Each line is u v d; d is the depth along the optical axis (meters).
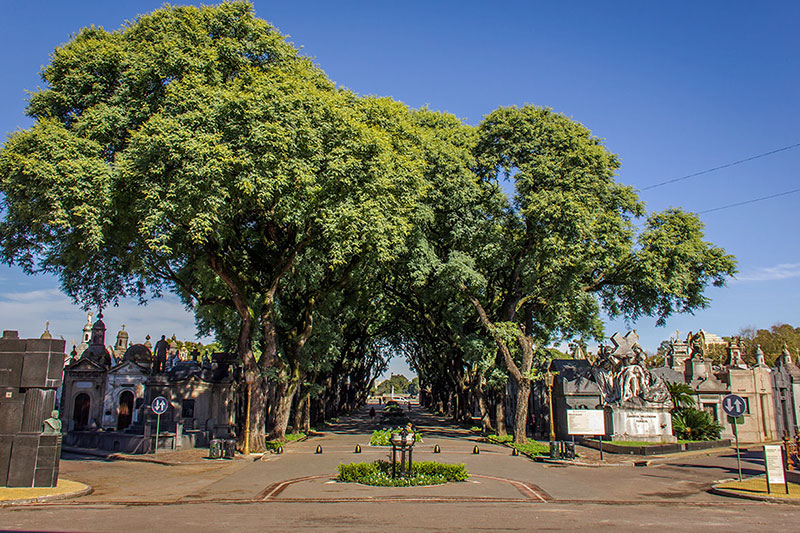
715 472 21.06
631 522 11.94
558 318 37.78
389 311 51.03
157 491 16.78
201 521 11.91
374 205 24.14
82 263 24.91
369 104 28.89
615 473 20.98
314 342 38.09
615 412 30.17
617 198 33.91
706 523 11.87
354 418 75.19
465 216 32.59
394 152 27.08
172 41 22.89
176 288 31.62
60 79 23.94
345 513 12.94
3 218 23.48
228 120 21.89
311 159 23.06
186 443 29.92
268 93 22.27
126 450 29.19
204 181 20.33
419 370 84.38
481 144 35.25
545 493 16.16
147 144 20.58
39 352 16.89
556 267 31.22
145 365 38.69
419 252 32.41
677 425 31.45
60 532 10.68
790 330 76.56
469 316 42.00
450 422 63.19
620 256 31.28
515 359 43.75
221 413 36.03
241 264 29.91
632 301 36.16
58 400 41.75
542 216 30.09
